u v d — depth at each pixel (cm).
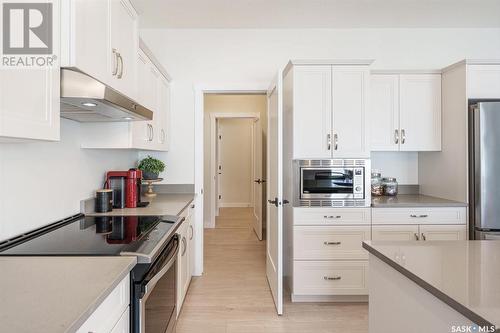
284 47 324
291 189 268
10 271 102
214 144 553
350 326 228
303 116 264
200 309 251
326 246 262
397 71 291
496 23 315
